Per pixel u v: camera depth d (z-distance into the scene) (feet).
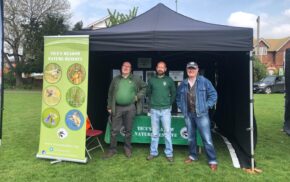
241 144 19.21
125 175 15.90
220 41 16.25
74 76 17.46
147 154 19.39
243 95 18.35
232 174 16.05
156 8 21.13
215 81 26.81
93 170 16.57
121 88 18.22
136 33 16.89
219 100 26.84
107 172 16.30
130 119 18.63
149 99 18.94
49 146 18.07
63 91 17.69
